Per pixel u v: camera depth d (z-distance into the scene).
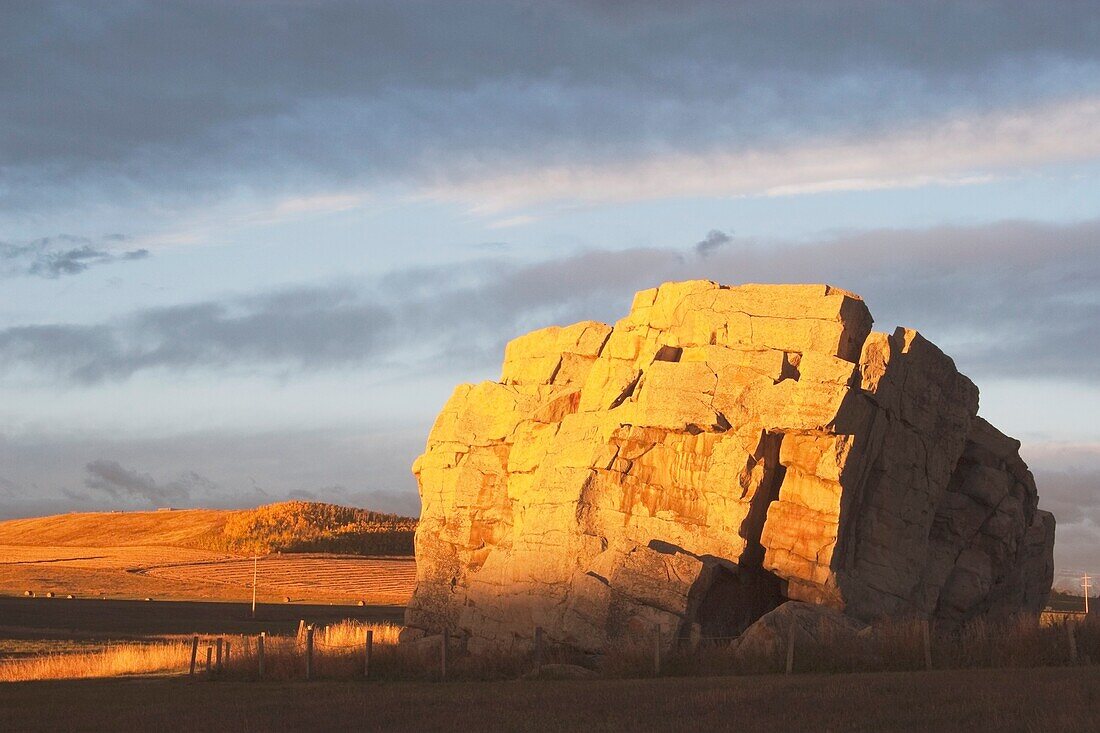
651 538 40.66
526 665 37.56
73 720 28.58
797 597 38.62
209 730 25.80
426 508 52.06
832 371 38.59
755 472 39.38
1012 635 32.12
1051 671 27.77
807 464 39.03
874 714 22.61
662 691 28.09
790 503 39.22
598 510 42.00
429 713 26.77
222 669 42.50
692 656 34.69
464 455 50.81
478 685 33.69
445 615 48.84
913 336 40.78
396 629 57.19
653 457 41.69
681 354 42.97
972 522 43.38
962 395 42.91
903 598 40.09
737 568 39.00
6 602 103.44
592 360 47.75
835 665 32.25
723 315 41.38
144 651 54.16
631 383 43.44
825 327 39.53
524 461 46.69
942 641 32.75
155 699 33.53
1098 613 32.84
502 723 24.44
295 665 40.69
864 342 40.09
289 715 27.80
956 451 42.66
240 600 116.56
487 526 49.06
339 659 40.69
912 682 26.66
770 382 39.66
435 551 50.47
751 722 22.62
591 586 39.16
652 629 37.38
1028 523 46.69
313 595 123.94
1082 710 21.45
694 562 38.47
